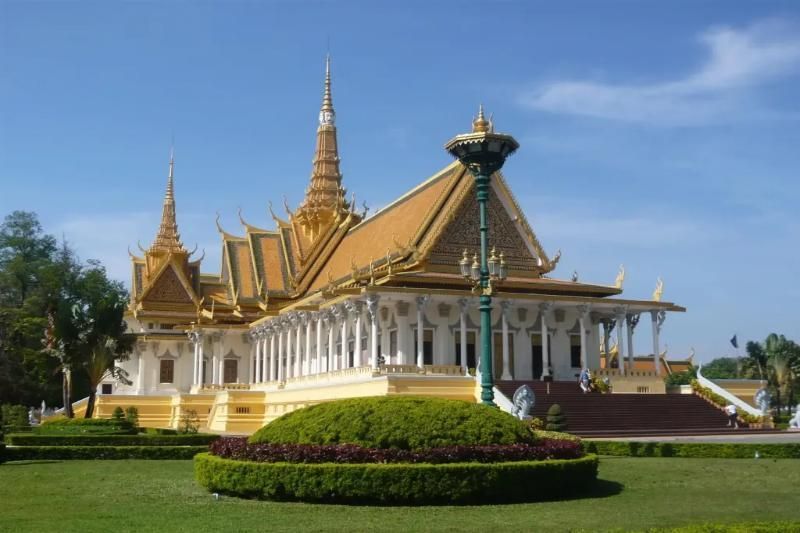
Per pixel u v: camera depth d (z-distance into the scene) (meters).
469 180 59.25
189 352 79.62
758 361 76.31
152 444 35.84
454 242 58.25
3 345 80.50
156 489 20.80
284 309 63.09
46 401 87.44
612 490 20.06
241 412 61.97
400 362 52.75
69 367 61.38
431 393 43.94
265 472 17.91
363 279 57.53
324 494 17.33
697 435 41.53
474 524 14.85
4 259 94.38
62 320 60.88
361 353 56.72
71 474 25.42
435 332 54.34
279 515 15.98
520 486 17.72
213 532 14.12
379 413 19.09
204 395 69.38
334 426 19.06
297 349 62.31
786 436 40.25
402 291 49.44
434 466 17.23
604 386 49.28
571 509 16.80
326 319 58.25
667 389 54.59
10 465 29.16
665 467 25.55
